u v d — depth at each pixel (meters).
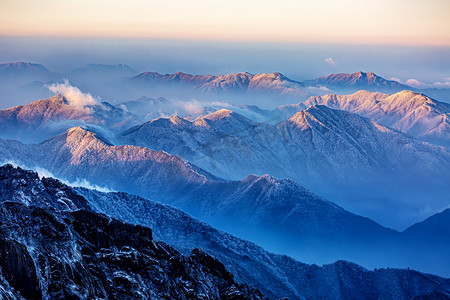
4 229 67.75
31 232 71.62
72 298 67.81
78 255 75.12
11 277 63.75
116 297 76.88
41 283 66.31
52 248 71.69
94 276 76.81
